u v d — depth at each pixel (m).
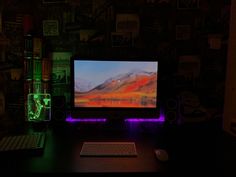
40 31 1.77
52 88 1.82
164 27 1.79
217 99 1.88
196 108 1.88
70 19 1.77
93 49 1.80
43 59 1.72
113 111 1.66
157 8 1.78
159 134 1.62
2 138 1.43
